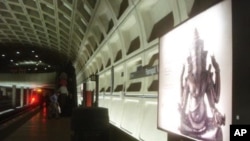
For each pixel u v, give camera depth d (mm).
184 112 5133
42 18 20906
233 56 3678
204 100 4465
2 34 28984
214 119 4172
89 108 8969
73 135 8898
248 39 3473
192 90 4859
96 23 14164
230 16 3791
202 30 4531
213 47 4215
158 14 8578
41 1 17656
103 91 18422
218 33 4078
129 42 11492
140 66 9742
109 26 13109
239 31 3607
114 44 13914
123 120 11781
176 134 5426
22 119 24031
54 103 26609
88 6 13148
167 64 5922
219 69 4043
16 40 31859
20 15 21938
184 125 5113
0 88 47062
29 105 41938
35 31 26219
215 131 4145
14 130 17766
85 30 17422
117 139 12672
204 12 4484
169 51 5840
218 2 4086
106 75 17125
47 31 25125
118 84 14273
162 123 6117
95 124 8906
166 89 5957
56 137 15070
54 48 34344
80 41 21469
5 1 19391
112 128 13961
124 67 11875
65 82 29578
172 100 5648
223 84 3947
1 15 22484
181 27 5293
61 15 18766
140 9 8750
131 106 10867
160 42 6316
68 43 26438
